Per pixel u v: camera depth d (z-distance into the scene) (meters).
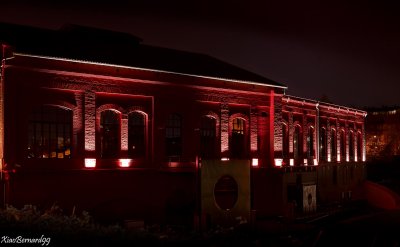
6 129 19.89
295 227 24.19
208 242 15.43
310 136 38.28
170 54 30.05
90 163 22.31
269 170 29.75
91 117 22.50
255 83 29.34
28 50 20.50
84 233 13.67
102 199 22.53
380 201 43.78
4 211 16.31
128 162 23.78
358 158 47.84
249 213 24.62
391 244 16.89
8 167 19.81
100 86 22.86
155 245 13.77
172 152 25.80
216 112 28.03
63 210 21.22
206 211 22.97
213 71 28.42
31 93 20.75
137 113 24.61
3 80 19.98
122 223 22.58
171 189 25.03
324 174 39.62
